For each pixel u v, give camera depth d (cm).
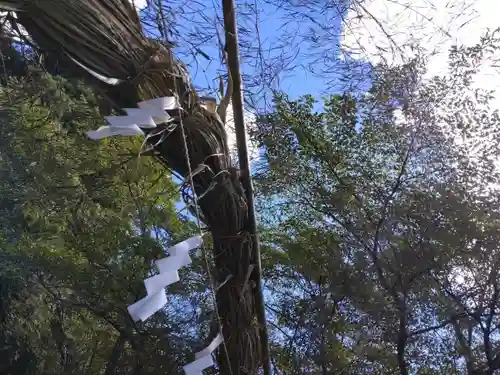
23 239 544
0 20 237
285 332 499
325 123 505
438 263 450
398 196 478
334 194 491
